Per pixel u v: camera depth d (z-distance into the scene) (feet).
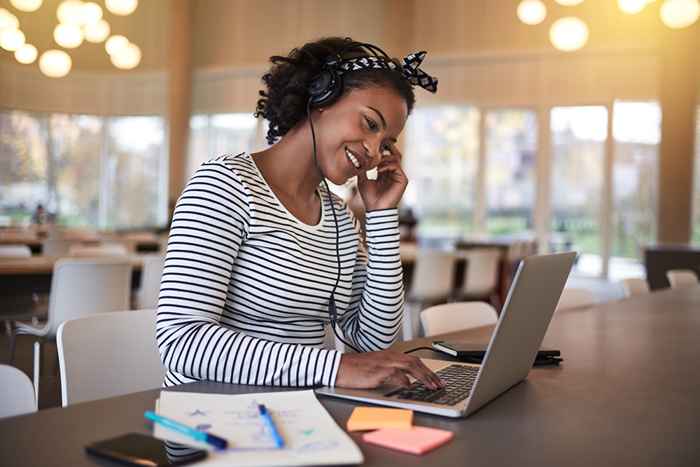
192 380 4.33
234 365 4.08
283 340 4.73
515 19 34.45
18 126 39.01
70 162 40.60
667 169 32.07
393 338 5.32
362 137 4.74
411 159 37.78
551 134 35.09
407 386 4.01
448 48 35.50
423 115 37.45
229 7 39.06
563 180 35.12
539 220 35.53
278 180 4.89
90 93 40.75
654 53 32.86
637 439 3.46
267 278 4.59
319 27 37.09
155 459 2.88
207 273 4.30
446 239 37.11
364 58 4.79
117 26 40.57
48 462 2.91
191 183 4.52
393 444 3.19
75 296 12.33
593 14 33.27
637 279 12.89
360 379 4.05
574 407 4.02
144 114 41.06
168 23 39.22
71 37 27.07
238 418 3.42
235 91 39.83
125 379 5.75
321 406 3.63
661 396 4.36
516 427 3.58
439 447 3.22
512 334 3.89
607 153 34.17
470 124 36.55
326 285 4.85
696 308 9.20
